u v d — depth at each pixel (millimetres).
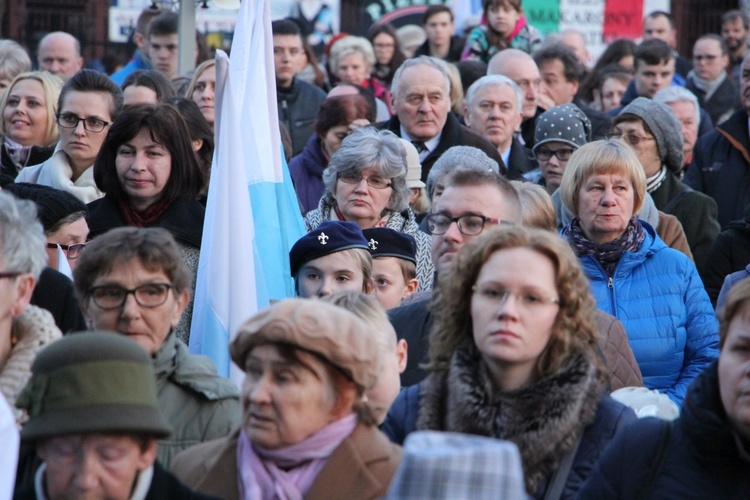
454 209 15289
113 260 12586
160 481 10336
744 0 51156
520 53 28375
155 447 10188
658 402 13414
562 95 30203
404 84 24359
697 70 36031
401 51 36031
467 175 15438
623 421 11703
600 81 32938
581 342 11883
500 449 8562
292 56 30531
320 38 43781
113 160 17844
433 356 12391
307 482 10852
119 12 43781
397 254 17219
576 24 44469
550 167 23484
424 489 8477
